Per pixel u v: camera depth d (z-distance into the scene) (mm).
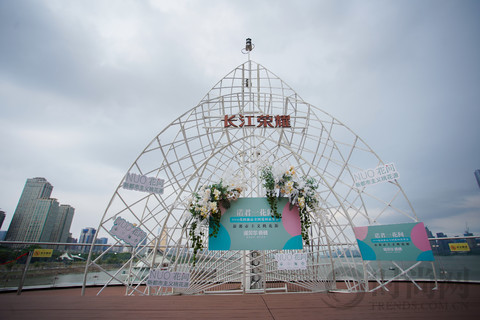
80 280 11781
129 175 9797
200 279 8969
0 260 9789
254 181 11633
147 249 12141
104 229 9133
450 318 4453
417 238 8125
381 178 9812
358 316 4652
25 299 5660
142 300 5828
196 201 8461
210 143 13164
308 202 8727
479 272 9562
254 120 10891
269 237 8195
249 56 13430
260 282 10891
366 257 8617
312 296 6426
